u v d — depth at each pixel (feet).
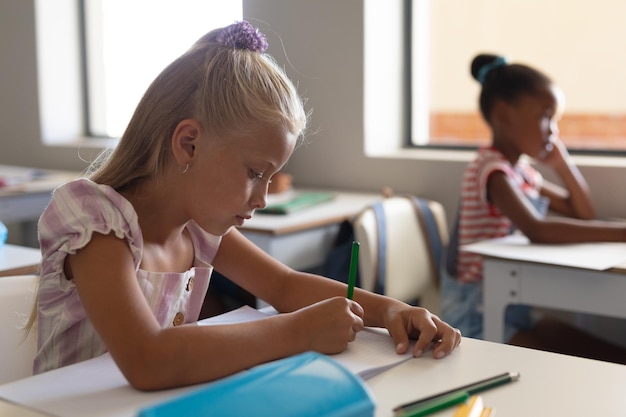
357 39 9.21
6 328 4.05
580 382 3.09
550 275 6.15
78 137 12.96
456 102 9.87
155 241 3.62
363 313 3.67
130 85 12.28
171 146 3.40
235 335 3.11
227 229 3.41
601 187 8.09
